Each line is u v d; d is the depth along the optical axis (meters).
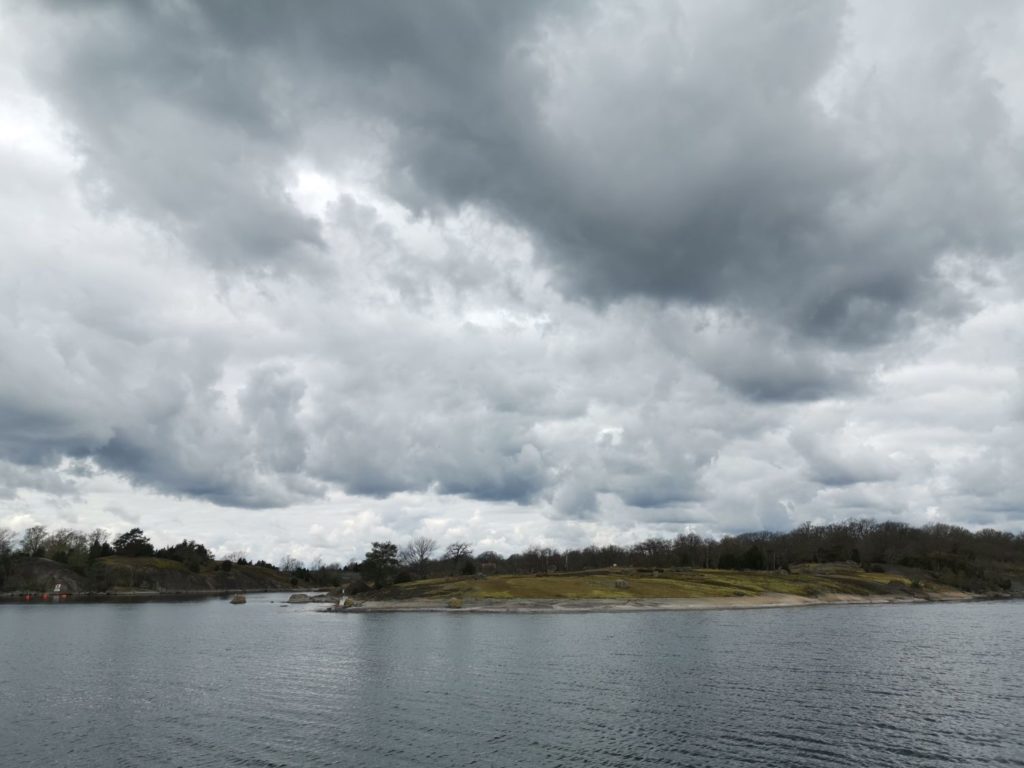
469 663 65.06
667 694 49.62
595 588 156.75
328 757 34.75
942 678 56.28
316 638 90.44
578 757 34.53
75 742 37.91
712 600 152.38
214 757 34.97
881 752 35.28
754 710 44.34
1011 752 35.31
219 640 89.25
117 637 94.31
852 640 84.25
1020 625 108.19
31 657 72.56
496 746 36.44
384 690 51.72
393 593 164.62
